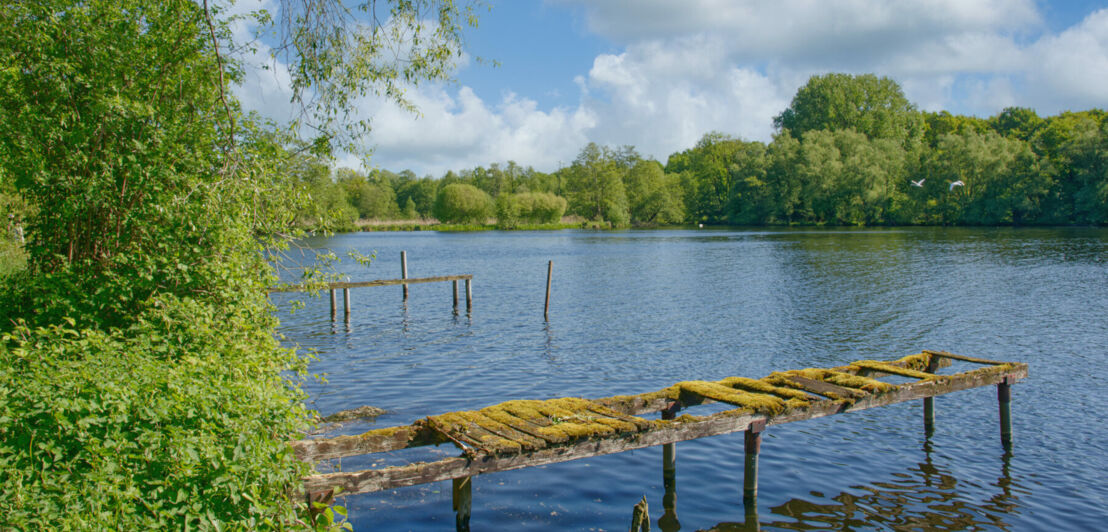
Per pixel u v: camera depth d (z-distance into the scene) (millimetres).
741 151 114188
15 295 11000
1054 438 11453
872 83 103938
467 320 23766
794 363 16859
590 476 9727
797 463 10367
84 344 7359
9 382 6254
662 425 8727
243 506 6152
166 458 5988
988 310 24375
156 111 10570
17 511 5047
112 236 10828
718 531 8188
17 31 10477
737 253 52125
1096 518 8617
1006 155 80125
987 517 8664
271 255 10898
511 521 8297
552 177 156250
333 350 18578
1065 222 80625
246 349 9031
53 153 10672
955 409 12992
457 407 12859
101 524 5207
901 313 24094
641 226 118500
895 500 9125
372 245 68812
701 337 20234
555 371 16016
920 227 88250
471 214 114688
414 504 8695
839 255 48219
